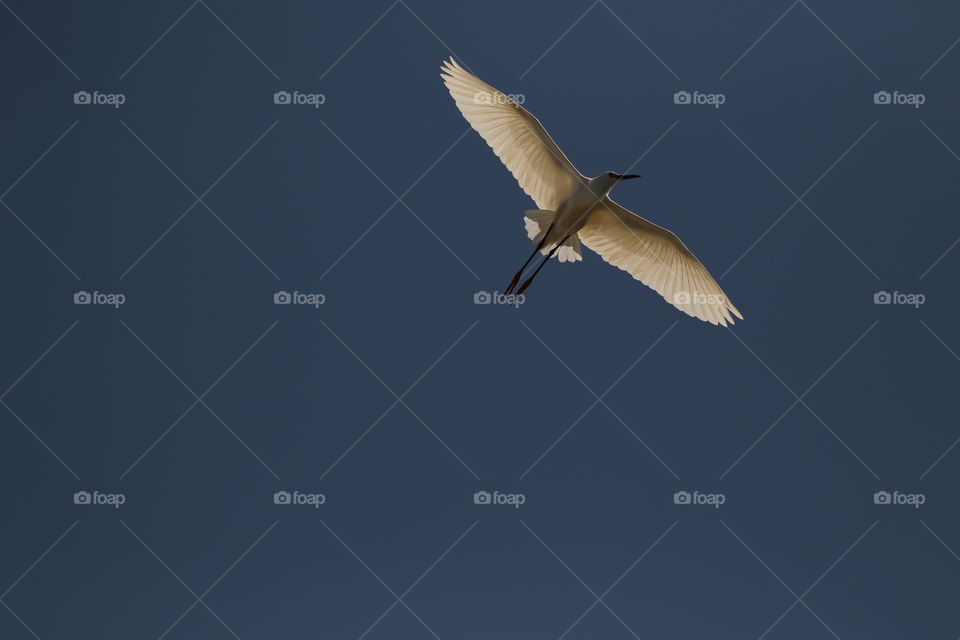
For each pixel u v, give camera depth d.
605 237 12.66
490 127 11.87
